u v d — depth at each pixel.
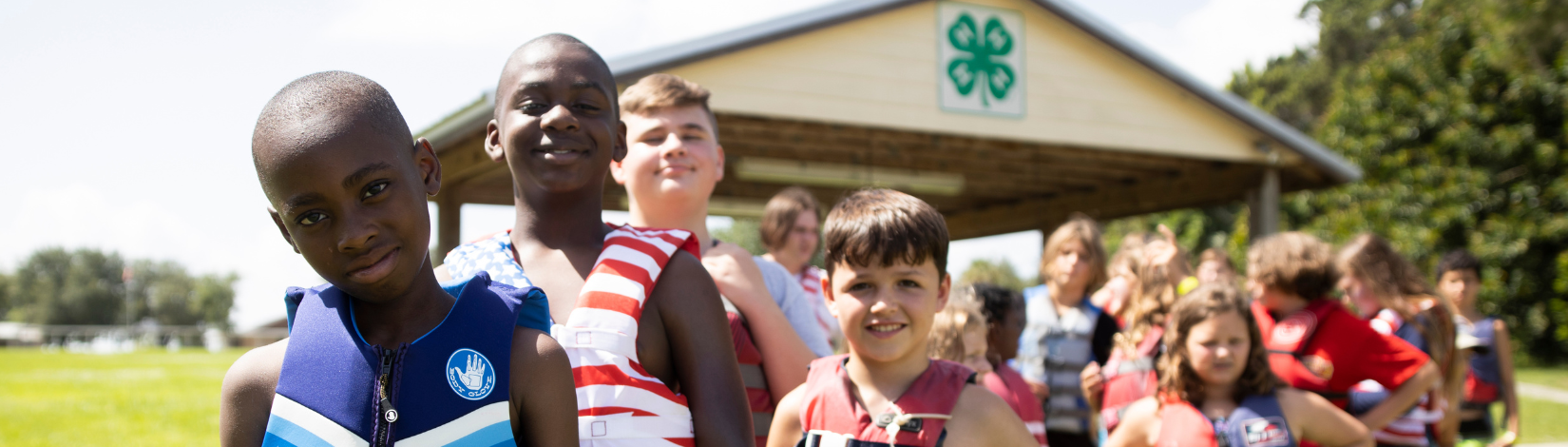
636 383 1.36
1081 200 12.80
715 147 2.31
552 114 1.49
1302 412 2.83
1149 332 3.71
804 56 7.35
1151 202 11.48
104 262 100.19
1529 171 16.83
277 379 1.10
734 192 11.56
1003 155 9.75
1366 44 34.06
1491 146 16.97
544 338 1.15
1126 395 3.61
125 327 92.12
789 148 9.20
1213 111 9.23
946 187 10.99
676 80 2.29
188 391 15.45
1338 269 3.57
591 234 1.55
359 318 1.11
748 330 1.99
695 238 1.55
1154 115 8.99
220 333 50.62
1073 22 8.48
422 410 1.05
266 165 0.99
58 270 99.50
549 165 1.50
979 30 8.18
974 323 2.85
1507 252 16.41
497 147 1.65
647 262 1.45
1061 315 4.21
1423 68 18.16
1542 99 16.94
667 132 2.21
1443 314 4.03
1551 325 16.58
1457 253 5.34
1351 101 19.16
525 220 1.56
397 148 1.04
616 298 1.39
